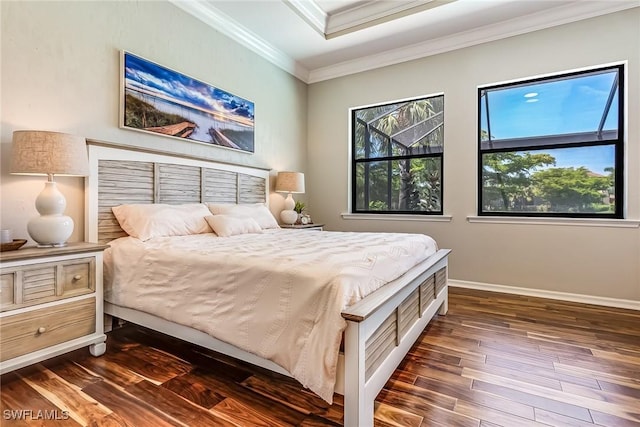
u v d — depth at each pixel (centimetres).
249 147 366
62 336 179
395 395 156
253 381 168
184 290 176
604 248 300
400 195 413
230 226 269
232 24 335
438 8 309
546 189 332
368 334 130
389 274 169
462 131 362
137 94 255
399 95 399
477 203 357
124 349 204
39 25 204
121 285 205
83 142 198
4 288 158
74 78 221
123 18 248
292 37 364
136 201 255
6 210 193
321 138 458
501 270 344
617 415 141
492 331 235
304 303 134
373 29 346
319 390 125
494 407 147
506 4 302
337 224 447
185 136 292
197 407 146
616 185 303
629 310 283
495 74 344
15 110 195
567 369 181
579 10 303
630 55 288
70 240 220
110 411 142
